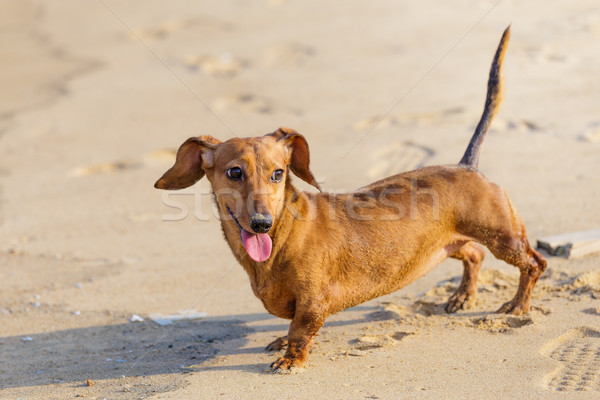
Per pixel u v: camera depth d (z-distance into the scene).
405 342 5.92
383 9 18.80
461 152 10.55
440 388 4.99
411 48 15.69
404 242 5.94
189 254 8.66
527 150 10.33
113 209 10.25
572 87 12.48
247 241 5.40
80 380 5.86
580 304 6.27
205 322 6.98
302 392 5.10
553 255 7.36
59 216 10.16
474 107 12.27
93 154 12.34
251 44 17.47
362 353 5.76
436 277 7.41
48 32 21.41
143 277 8.13
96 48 19.14
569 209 8.42
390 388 5.05
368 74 14.56
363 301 6.02
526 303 6.27
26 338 6.89
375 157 10.80
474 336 5.91
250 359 6.00
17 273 8.52
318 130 12.09
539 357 5.38
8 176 11.78
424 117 12.18
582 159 9.82
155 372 5.90
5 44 20.69
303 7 20.06
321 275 5.63
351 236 5.79
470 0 18.52
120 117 13.98
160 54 17.67
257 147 5.48
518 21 16.34
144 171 11.60
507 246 6.16
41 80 17.05
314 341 6.21
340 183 9.91
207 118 13.39
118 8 22.75
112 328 7.00
